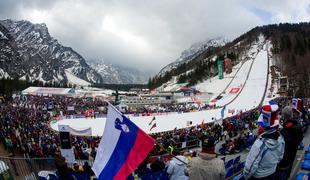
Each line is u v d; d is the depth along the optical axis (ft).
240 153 62.03
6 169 20.47
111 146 16.78
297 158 37.11
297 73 313.73
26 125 95.50
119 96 373.20
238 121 104.53
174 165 18.67
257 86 363.15
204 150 14.49
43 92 420.77
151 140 15.35
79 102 261.85
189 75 611.47
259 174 14.29
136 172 35.42
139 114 201.67
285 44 525.34
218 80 476.54
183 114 205.36
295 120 17.28
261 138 14.29
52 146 61.82
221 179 14.16
